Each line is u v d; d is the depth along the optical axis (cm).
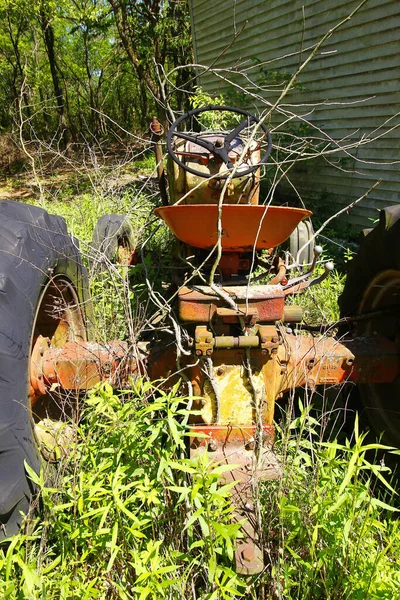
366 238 248
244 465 190
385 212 229
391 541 166
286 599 163
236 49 987
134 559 162
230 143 241
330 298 383
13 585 146
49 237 219
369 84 650
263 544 174
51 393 223
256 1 885
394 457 237
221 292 191
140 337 284
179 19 1398
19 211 215
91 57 2412
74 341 249
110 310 312
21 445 173
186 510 174
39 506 185
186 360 216
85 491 176
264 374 200
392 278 231
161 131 301
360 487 169
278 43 844
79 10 1761
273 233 216
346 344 229
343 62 690
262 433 191
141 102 2386
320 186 772
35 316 193
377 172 663
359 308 262
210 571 146
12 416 170
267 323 199
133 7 1352
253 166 225
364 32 641
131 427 175
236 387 199
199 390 200
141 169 927
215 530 158
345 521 162
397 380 237
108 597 167
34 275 192
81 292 266
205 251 259
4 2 1748
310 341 230
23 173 1467
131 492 185
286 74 772
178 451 204
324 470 179
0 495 167
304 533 175
